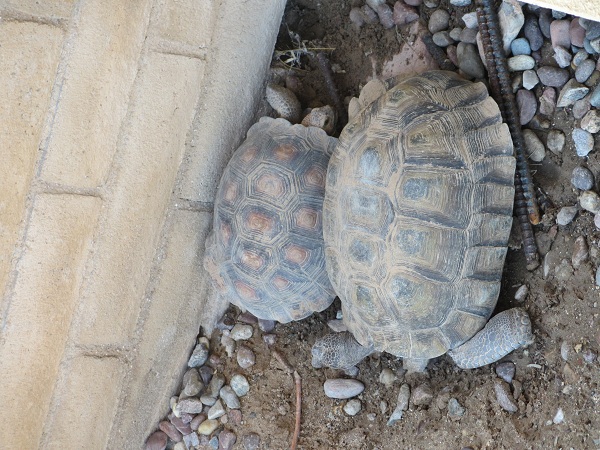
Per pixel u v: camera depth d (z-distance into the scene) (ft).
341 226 5.52
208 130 5.96
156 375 6.11
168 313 6.07
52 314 5.75
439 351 5.47
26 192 5.58
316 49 6.15
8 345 5.68
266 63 6.08
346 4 6.14
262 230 5.79
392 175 5.39
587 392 5.32
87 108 5.62
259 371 6.09
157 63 5.73
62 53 5.52
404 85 5.51
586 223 5.44
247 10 5.88
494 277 5.43
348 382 5.90
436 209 5.35
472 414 5.58
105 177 5.74
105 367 5.95
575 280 5.43
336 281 5.60
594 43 5.43
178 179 5.94
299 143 5.84
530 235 5.53
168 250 5.99
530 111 5.59
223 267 5.91
